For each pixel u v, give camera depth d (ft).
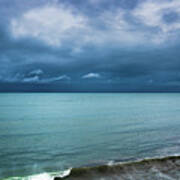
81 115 143.64
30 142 66.03
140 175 35.42
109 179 33.86
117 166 39.55
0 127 92.38
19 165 45.14
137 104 272.92
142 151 56.03
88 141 67.92
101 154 53.67
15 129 88.12
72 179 34.19
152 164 40.70
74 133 81.15
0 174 39.68
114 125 100.94
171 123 106.63
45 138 72.18
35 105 241.76
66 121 113.60
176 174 35.94
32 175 37.99
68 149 58.34
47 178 35.37
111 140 69.05
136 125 100.89
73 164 45.96
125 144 63.72
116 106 234.38
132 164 40.60
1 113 151.43
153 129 89.76
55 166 44.73
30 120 116.06
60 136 75.46
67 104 268.00
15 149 57.98
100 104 271.69
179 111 174.29
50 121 112.98
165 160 42.93
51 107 214.69
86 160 48.83
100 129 90.02
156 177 34.60
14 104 259.60
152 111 173.88
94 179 33.94
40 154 53.57
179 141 67.00
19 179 35.63
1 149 57.62
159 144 63.31
